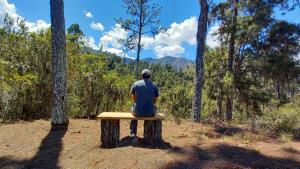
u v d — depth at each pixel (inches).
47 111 394.0
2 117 369.1
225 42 895.1
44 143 276.5
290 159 250.7
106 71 452.1
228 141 292.7
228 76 848.9
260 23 809.5
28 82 373.4
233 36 848.9
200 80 433.4
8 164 236.8
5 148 266.8
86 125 332.5
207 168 220.2
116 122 266.5
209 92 909.2
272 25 828.0
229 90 846.5
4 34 406.6
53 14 315.9
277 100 863.7
